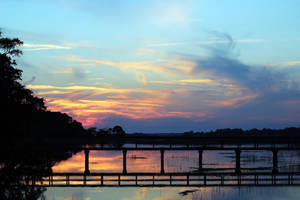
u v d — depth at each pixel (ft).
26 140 193.77
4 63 94.79
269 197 115.96
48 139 226.38
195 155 352.69
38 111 114.21
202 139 260.01
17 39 99.25
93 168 215.92
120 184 139.64
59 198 112.47
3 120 89.40
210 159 290.35
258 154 362.33
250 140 263.08
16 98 95.76
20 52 99.91
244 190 127.65
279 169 206.18
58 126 364.99
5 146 88.94
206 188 131.95
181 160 280.31
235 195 119.34
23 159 80.23
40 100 111.14
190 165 233.55
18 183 62.69
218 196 117.60
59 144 200.75
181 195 119.55
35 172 70.85
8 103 90.74
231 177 165.37
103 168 216.33
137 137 254.68
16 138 97.55
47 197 113.19
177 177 169.89
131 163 252.62
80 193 121.19
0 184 61.00
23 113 98.94
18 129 96.73
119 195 118.83
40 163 80.18
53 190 125.59
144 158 308.81
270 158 298.97
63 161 267.80
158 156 339.77
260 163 247.91
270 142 264.11
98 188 131.13
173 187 134.41
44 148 181.78
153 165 235.61
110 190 127.75
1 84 90.22
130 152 433.07
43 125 276.82
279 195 119.14
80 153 417.69
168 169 209.26
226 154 368.07
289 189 129.59
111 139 253.24
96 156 346.54
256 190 127.54
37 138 211.82
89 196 116.88
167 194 121.19
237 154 208.23
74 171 196.54
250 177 165.68
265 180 141.08
